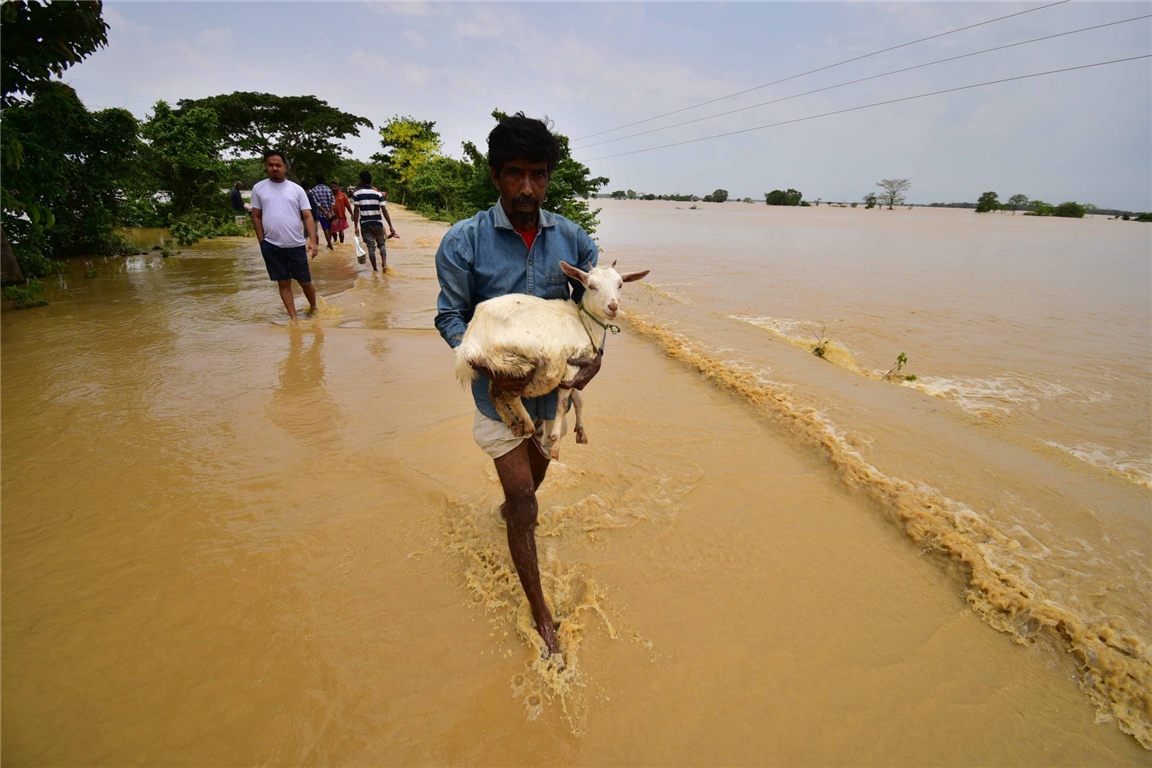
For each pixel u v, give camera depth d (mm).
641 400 5855
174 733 2336
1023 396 6559
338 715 2439
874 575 3402
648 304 10570
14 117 12312
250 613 2971
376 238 13094
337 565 3352
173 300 10078
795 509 4031
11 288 9273
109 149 15055
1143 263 21109
